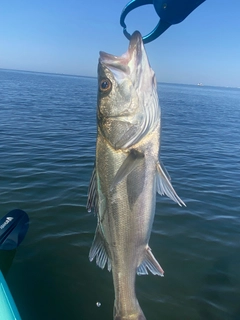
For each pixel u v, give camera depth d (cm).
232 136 286
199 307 67
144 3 32
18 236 84
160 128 36
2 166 143
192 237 92
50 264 78
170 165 167
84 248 85
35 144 190
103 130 36
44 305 67
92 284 73
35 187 120
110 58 36
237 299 69
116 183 34
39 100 480
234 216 107
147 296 69
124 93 35
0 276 52
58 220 98
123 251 38
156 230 95
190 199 119
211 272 77
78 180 130
